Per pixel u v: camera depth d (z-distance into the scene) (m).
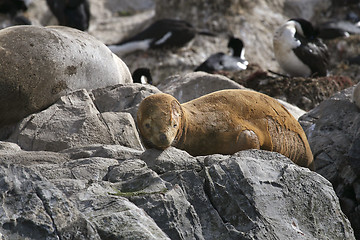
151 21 88.88
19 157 23.48
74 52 30.16
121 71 33.72
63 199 19.23
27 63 28.30
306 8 97.25
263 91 53.25
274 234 20.59
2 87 27.52
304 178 22.48
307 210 21.84
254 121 25.03
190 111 24.14
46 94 29.14
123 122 27.88
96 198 19.98
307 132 36.12
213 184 21.23
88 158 22.83
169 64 72.38
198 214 20.67
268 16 87.38
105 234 18.83
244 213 20.78
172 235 19.80
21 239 18.23
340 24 85.44
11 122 28.70
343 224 22.27
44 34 29.58
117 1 102.38
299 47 58.66
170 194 20.53
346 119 35.31
